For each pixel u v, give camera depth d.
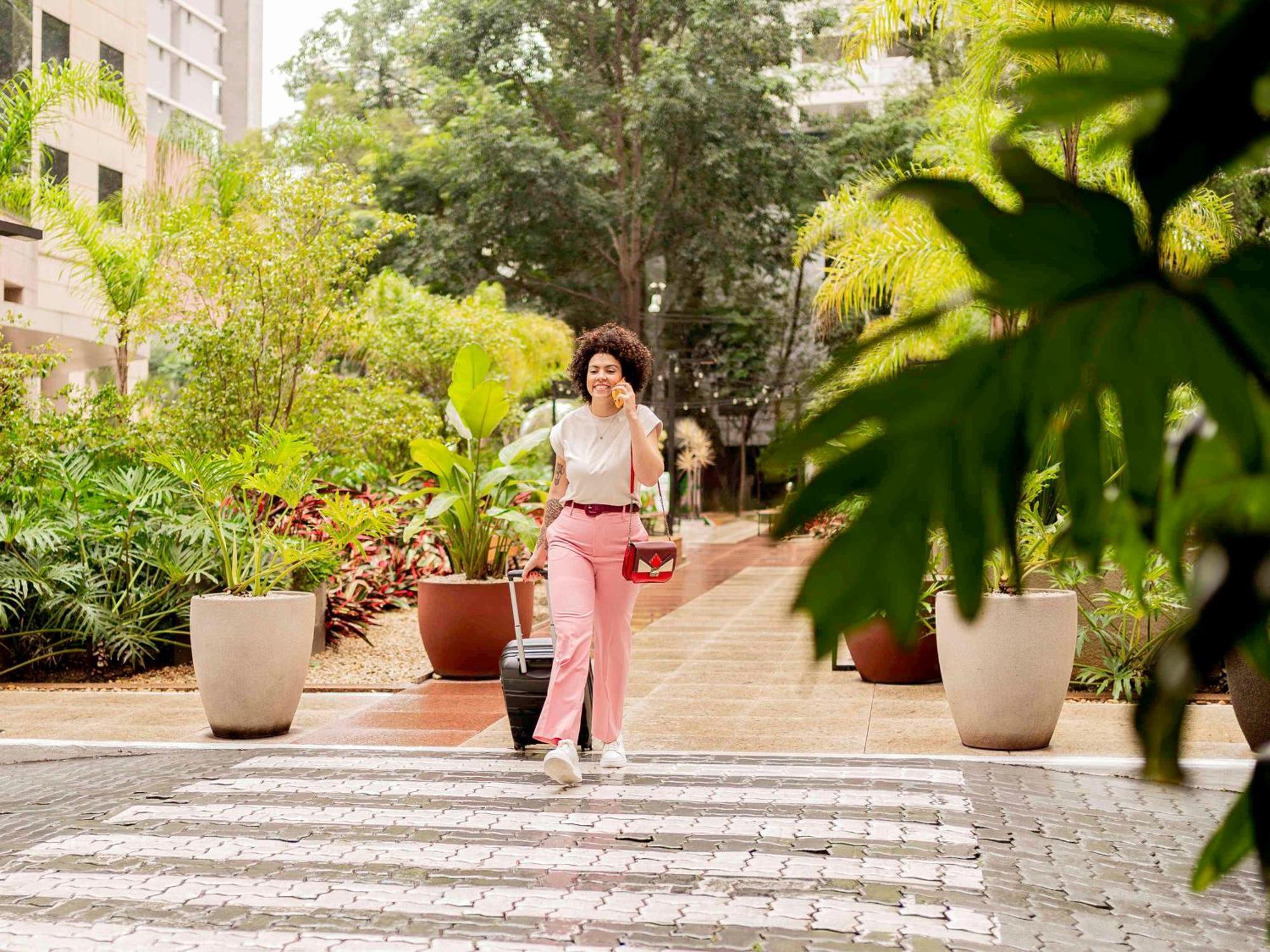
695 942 3.87
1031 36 0.56
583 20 37.19
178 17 56.12
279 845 5.01
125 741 7.23
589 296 37.41
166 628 10.23
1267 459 0.56
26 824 5.41
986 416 0.54
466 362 9.76
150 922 4.14
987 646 6.49
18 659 9.81
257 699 7.19
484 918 4.12
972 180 0.57
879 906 4.18
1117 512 0.59
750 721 7.54
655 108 33.38
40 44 22.28
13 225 11.16
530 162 33.97
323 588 10.89
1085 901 4.21
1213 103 0.52
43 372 11.35
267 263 12.55
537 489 10.59
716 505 35.72
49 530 9.74
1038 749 6.59
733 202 34.66
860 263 9.05
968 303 0.55
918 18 9.68
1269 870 0.66
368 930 4.03
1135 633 8.16
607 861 4.74
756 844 4.92
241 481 8.40
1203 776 5.82
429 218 35.78
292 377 12.79
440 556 13.64
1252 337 0.53
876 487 0.55
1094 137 0.57
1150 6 0.55
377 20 42.53
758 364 37.69
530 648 6.77
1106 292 0.54
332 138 24.27
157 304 13.28
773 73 35.53
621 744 6.32
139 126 16.28
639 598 15.12
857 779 5.97
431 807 5.58
